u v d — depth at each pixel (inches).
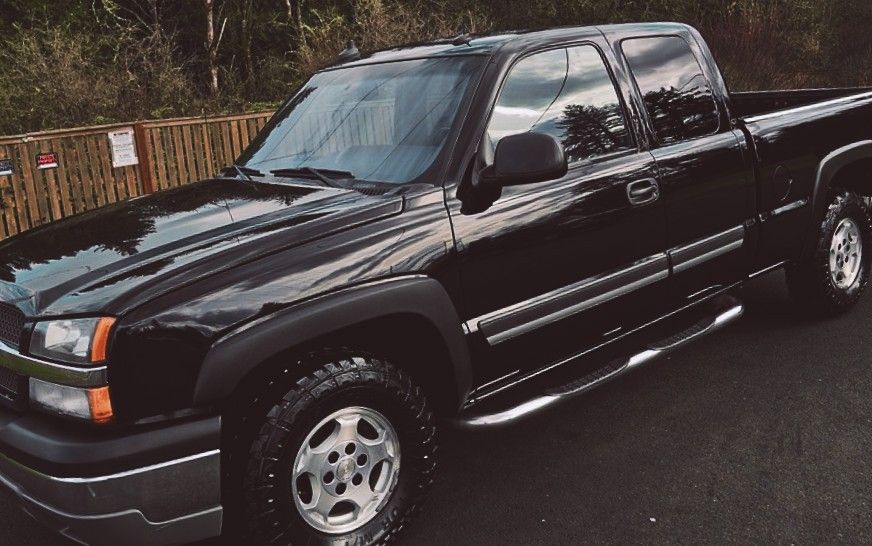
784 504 116.9
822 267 178.9
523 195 119.6
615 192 130.6
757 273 165.3
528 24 577.3
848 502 116.4
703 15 606.5
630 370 135.0
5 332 98.0
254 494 95.0
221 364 90.6
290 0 552.1
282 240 100.2
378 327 106.7
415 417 107.7
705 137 150.9
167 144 306.8
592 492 124.0
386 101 130.8
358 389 101.2
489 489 127.0
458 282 111.5
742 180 155.0
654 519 115.3
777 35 592.7
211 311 91.5
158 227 109.4
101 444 86.7
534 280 120.6
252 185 128.2
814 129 171.9
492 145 119.2
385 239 105.3
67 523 87.9
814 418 142.8
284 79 513.0
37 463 88.1
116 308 88.3
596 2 584.4
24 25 467.2
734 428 141.1
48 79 383.6
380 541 106.7
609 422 147.3
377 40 470.0
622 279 133.0
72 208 288.4
